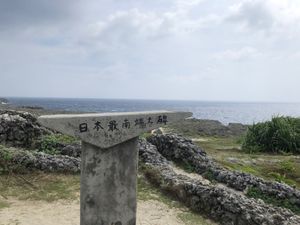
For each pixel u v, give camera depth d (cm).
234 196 1039
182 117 762
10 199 1100
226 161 1811
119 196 700
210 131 3512
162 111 752
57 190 1185
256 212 962
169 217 1030
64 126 631
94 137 658
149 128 718
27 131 1597
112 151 688
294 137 2258
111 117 673
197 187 1102
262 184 1288
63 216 1000
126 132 691
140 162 1430
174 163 1566
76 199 1123
